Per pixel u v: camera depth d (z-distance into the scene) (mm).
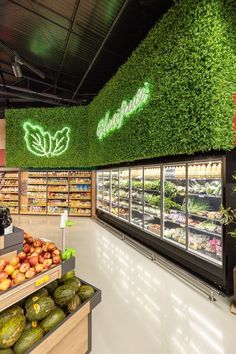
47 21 5391
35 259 1981
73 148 9328
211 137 3100
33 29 5758
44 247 2248
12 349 1583
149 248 4969
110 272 3855
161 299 3023
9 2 4762
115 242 5645
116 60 7168
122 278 3633
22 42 6387
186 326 2494
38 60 7395
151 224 5234
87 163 9250
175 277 3660
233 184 3123
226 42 3107
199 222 3941
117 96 6176
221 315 2686
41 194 9930
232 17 3160
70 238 6031
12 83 9672
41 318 1781
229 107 3084
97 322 2564
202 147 3283
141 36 5902
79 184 9922
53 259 2098
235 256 3066
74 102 9781
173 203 4535
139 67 4957
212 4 3111
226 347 2195
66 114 9336
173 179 4688
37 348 1587
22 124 9617
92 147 8602
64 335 1821
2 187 10336
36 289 1849
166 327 2479
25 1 4738
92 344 2236
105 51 6656
